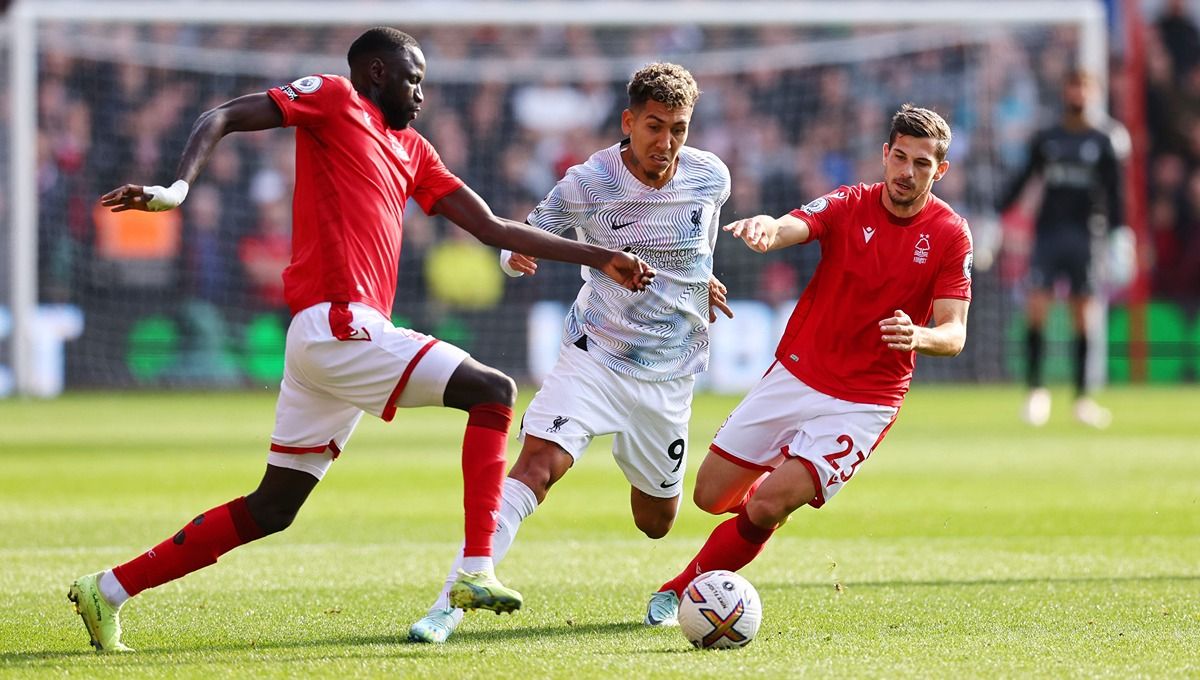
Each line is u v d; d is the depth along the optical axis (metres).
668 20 80.75
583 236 21.11
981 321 88.00
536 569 25.41
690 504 35.34
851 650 17.75
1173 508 33.69
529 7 80.44
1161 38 89.69
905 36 90.88
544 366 85.38
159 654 17.62
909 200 19.69
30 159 75.50
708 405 70.06
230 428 57.81
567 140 93.44
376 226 17.95
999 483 39.03
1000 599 21.92
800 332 20.28
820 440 19.73
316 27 94.19
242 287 87.44
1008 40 90.81
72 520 32.25
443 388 17.78
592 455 49.25
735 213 90.69
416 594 22.69
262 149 89.00
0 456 46.88
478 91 93.25
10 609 21.11
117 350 84.44
